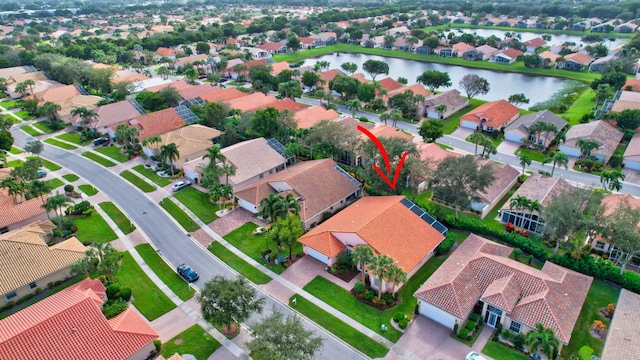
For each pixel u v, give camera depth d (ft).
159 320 184.24
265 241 238.27
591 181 299.99
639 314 167.43
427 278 207.10
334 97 508.53
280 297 196.54
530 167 325.01
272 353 140.56
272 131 358.64
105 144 379.96
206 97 472.03
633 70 552.82
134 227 253.65
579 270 205.87
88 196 290.15
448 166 241.55
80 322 154.92
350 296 195.93
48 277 203.62
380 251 203.10
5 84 541.75
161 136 350.64
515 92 530.68
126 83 494.18
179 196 288.10
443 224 249.75
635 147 322.96
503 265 187.11
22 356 141.59
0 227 241.76
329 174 280.10
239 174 294.46
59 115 434.71
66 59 594.24
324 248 214.90
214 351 167.73
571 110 441.27
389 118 406.21
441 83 499.51
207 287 169.78
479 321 177.68
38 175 309.83
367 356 164.66
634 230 188.96
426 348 167.22
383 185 260.62
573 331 173.37
